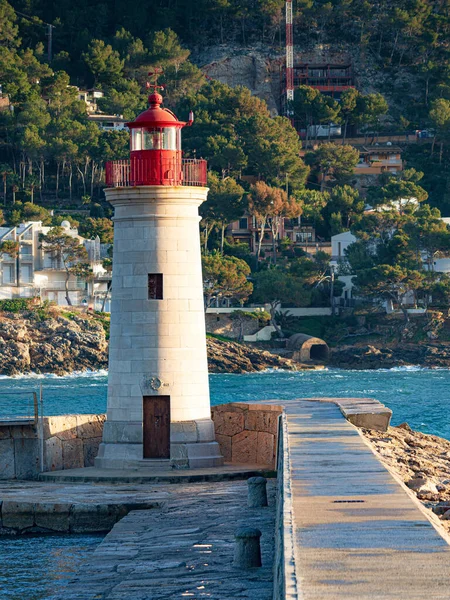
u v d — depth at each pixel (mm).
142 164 61031
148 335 60750
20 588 37156
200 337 61875
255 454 63594
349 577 17906
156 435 60875
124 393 60969
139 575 32406
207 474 57625
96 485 56469
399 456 48938
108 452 61094
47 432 60656
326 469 32281
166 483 56750
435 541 20547
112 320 61906
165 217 60906
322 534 21391
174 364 60750
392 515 23547
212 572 30953
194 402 61188
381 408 59875
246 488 52219
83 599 30484
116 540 40281
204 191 61938
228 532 39094
